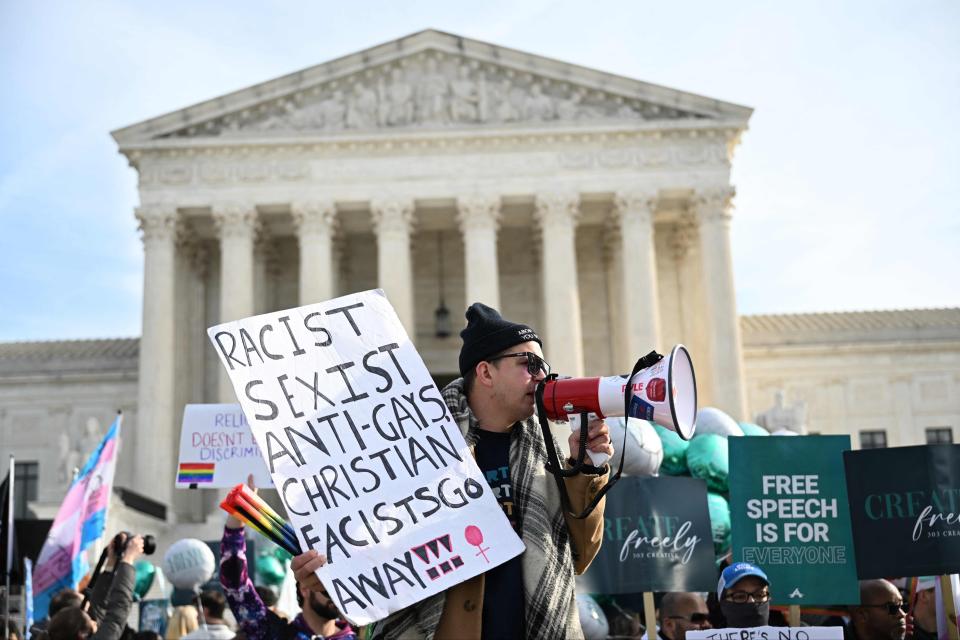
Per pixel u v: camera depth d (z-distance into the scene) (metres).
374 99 70.88
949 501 13.90
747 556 14.23
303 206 69.12
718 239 68.81
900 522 13.95
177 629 19.81
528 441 7.36
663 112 70.88
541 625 6.80
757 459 14.42
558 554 7.02
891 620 13.89
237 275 68.25
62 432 81.00
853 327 84.00
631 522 16.14
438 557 6.78
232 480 16.56
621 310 74.06
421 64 71.69
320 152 70.12
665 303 77.69
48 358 83.25
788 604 14.17
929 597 15.34
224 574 10.64
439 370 77.44
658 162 69.75
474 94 71.00
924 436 81.38
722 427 24.02
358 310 7.55
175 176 69.69
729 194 69.12
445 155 70.12
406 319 67.81
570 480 7.03
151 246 68.88
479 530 6.87
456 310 78.25
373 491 6.96
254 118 70.94
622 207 69.38
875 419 81.75
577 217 72.81
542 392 7.03
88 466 22.42
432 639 6.69
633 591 15.91
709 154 69.88
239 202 69.19
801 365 82.69
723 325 67.31
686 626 14.76
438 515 6.90
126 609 12.09
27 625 18.73
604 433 7.06
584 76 70.56
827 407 82.06
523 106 70.81
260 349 7.34
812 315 87.44
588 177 69.62
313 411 7.19
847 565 14.18
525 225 76.50
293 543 7.71
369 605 6.62
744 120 69.88
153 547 13.13
